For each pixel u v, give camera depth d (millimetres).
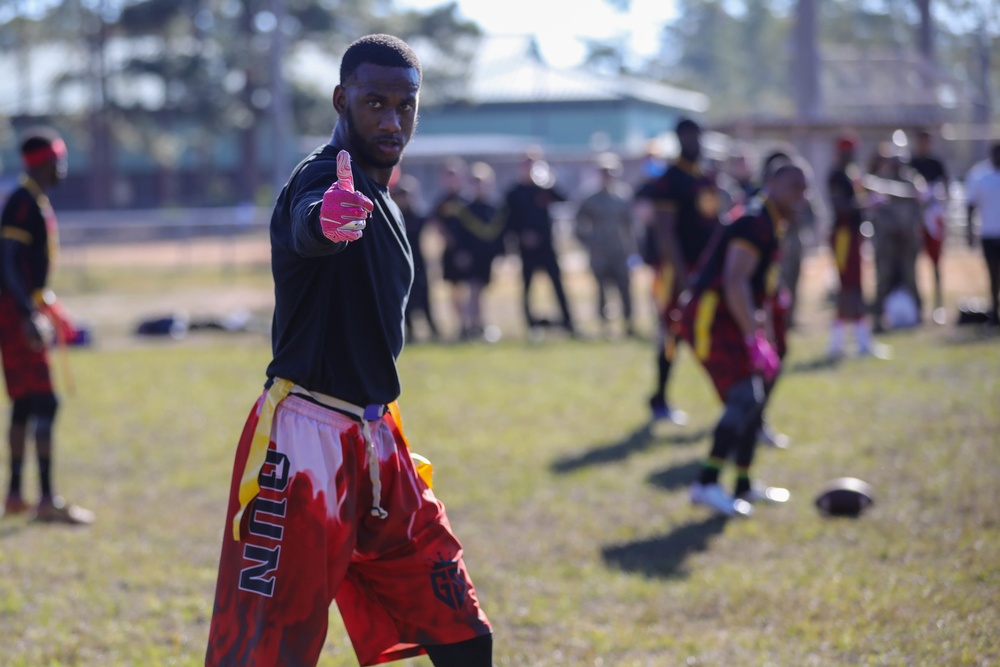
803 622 14547
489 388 32219
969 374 30938
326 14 134750
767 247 19094
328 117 139625
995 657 13062
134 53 142625
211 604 15969
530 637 14594
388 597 9859
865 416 26375
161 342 46656
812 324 43656
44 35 159750
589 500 20719
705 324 19516
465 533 18953
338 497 9383
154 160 155750
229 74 135875
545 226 43594
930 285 54844
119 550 18547
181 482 22969
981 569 15945
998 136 95312
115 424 28719
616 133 169375
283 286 9250
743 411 19438
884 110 102438
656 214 25641
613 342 41594
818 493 20531
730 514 19438
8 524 20188
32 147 19922
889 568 16375
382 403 9664
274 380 9523
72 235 79688
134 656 14070
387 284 9570
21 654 14195
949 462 21859
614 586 16328
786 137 85312
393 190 44156
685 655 13734
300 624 9219
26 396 20391
